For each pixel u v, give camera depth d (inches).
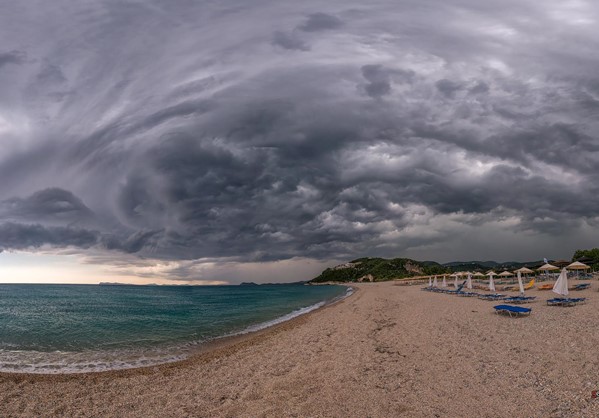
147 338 911.0
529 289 1569.9
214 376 524.1
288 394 425.1
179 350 759.1
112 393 458.3
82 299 2792.8
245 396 427.2
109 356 706.2
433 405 364.8
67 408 406.6
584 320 689.6
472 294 1560.0
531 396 360.5
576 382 379.2
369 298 1926.7
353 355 599.2
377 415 350.0
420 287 2938.0
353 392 419.5
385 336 744.3
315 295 3159.5
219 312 1633.9
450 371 467.2
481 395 378.0
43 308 1886.1
